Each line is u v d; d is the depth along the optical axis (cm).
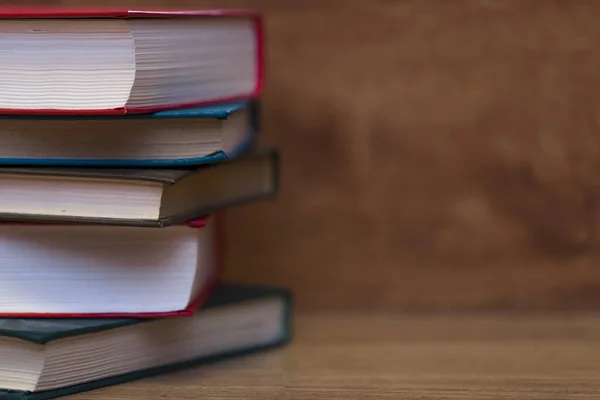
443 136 87
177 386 75
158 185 72
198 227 74
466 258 87
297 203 87
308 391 74
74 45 72
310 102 87
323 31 86
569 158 86
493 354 80
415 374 77
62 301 74
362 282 88
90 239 74
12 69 73
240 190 79
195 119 74
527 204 87
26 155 74
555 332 84
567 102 86
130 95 72
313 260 88
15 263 74
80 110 72
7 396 72
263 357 79
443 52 86
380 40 86
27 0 85
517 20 86
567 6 85
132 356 75
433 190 87
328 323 86
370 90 87
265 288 81
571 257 87
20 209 73
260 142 87
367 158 87
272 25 86
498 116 86
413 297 88
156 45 73
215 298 79
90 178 72
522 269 87
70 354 72
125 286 74
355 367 78
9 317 74
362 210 87
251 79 82
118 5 87
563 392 74
